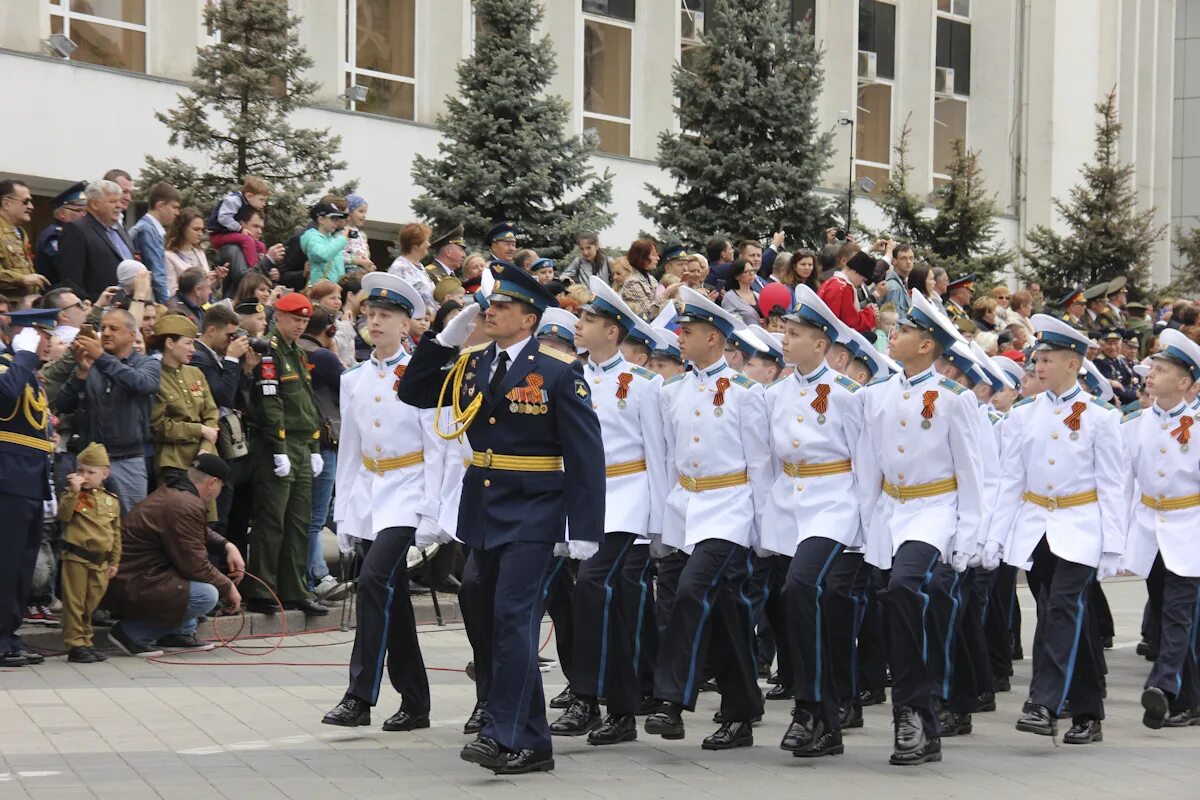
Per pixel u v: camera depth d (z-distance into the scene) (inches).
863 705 398.0
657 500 356.8
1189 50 1683.1
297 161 698.2
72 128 764.0
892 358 391.2
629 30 1039.0
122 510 434.3
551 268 546.6
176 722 346.0
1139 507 393.4
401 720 340.8
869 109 1212.5
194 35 821.9
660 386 361.1
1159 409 392.8
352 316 544.1
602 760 320.5
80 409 434.9
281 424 467.2
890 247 712.4
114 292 462.6
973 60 1290.6
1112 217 1092.5
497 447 303.9
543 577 303.3
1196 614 379.2
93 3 796.0
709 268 647.8
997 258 947.3
